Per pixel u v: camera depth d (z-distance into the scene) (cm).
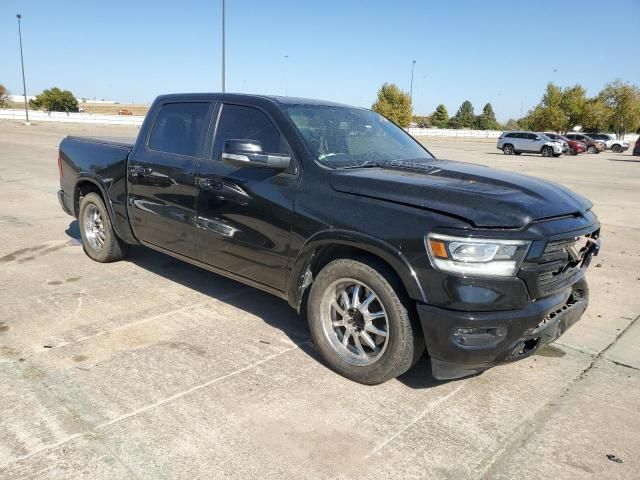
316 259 376
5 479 253
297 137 389
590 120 6794
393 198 330
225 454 279
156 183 483
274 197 382
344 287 358
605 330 462
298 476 265
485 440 300
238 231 410
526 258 302
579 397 349
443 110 9744
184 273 577
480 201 313
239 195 406
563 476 273
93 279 549
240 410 319
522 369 386
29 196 1046
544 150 3375
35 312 457
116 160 539
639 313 504
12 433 288
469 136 7012
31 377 348
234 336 422
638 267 665
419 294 310
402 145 464
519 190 339
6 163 1579
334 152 396
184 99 487
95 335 415
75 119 5366
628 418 326
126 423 302
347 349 363
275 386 349
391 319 329
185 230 460
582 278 371
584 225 341
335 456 281
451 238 300
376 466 275
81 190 610
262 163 369
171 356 385
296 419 313
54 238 720
